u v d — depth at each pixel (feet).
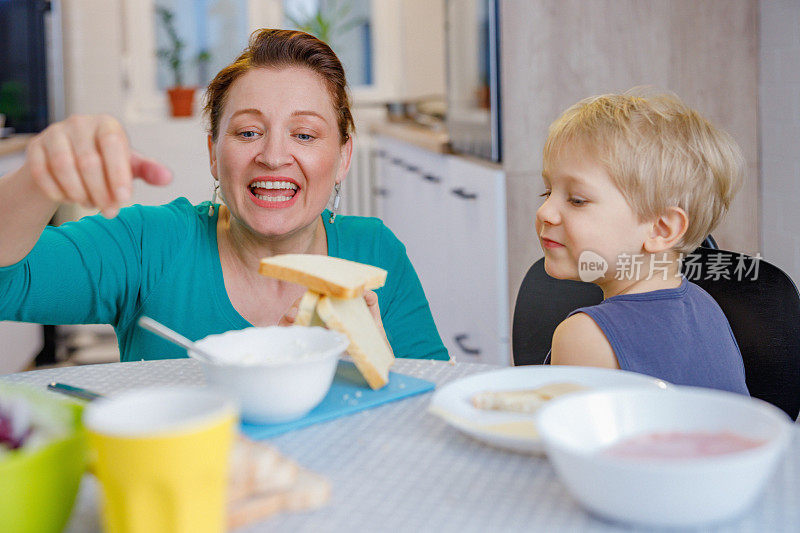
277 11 13.98
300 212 4.00
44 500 1.68
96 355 11.44
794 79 6.82
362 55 14.46
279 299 4.15
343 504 1.93
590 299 4.47
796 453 2.17
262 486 1.87
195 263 4.07
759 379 3.90
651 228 3.68
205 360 2.41
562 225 3.80
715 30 7.43
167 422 1.72
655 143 3.58
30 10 10.97
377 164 13.50
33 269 3.54
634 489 1.71
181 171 12.85
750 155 7.54
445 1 9.46
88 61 12.37
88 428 1.60
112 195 2.36
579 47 7.39
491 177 7.55
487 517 1.85
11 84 10.53
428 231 10.32
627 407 2.02
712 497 1.69
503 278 7.57
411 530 1.79
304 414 2.49
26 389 1.96
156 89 13.58
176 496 1.59
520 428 2.24
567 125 3.80
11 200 2.79
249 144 3.92
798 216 6.87
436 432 2.39
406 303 4.48
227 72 4.03
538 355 4.57
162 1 13.46
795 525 1.77
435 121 11.94
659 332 3.36
